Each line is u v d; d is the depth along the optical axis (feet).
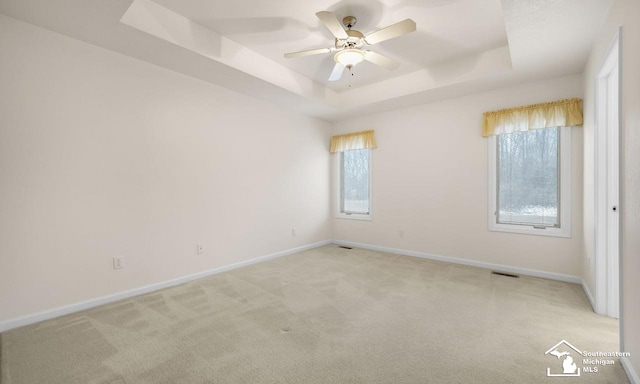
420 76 12.42
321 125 17.28
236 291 9.79
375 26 9.10
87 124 8.54
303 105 14.47
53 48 7.93
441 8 8.13
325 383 5.22
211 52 9.45
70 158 8.24
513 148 11.80
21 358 6.01
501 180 12.10
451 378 5.31
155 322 7.58
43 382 5.30
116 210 9.12
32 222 7.62
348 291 9.75
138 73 9.57
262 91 12.53
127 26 7.66
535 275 11.24
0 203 7.18
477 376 5.37
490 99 12.24
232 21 8.91
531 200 11.43
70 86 8.22
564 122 10.41
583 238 10.02
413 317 7.80
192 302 8.89
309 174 16.42
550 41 8.23
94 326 7.38
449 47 10.39
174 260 10.53
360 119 16.60
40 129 7.74
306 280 10.90
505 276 11.24
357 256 14.60
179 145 10.68
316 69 12.45
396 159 15.11
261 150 13.71
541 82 11.06
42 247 7.77
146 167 9.81
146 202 9.81
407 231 14.76
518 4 6.68
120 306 8.64
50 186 7.90
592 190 8.57
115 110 9.08
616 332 6.91
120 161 9.21
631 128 5.25
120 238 9.21
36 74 7.67
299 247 15.76
